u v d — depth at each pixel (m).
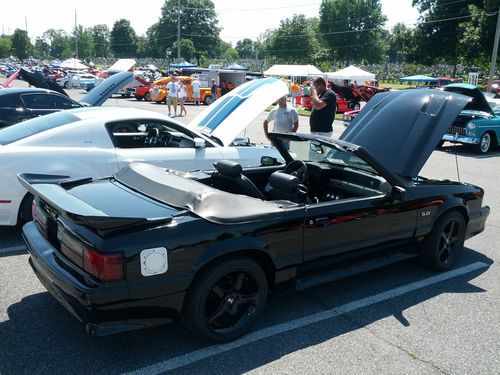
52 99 9.63
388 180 4.02
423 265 4.67
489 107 12.89
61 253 3.07
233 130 6.19
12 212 4.86
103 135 5.27
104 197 3.29
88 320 2.66
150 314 2.84
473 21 38.75
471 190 4.78
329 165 4.55
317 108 7.14
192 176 3.96
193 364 2.96
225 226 3.06
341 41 87.25
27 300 3.72
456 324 3.61
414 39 51.72
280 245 3.32
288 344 3.24
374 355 3.14
